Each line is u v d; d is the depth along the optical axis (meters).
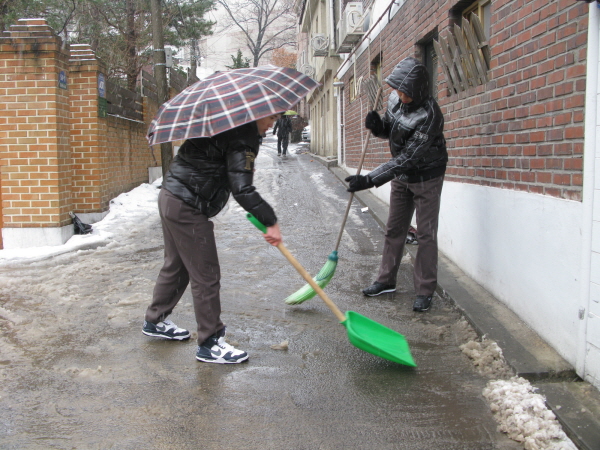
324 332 3.96
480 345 3.55
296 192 10.68
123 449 2.51
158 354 3.57
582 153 3.00
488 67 4.67
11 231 6.84
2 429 2.68
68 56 7.16
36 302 4.64
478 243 4.66
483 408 2.87
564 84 3.19
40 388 3.10
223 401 2.95
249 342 3.77
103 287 5.06
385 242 4.75
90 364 3.41
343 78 13.83
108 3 15.20
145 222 8.30
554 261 3.31
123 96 9.91
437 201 4.27
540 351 3.32
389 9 8.19
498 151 4.21
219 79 3.23
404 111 4.09
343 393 3.04
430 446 2.53
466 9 5.38
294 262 3.25
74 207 8.15
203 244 3.29
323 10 19.33
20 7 12.45
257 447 2.53
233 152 3.07
